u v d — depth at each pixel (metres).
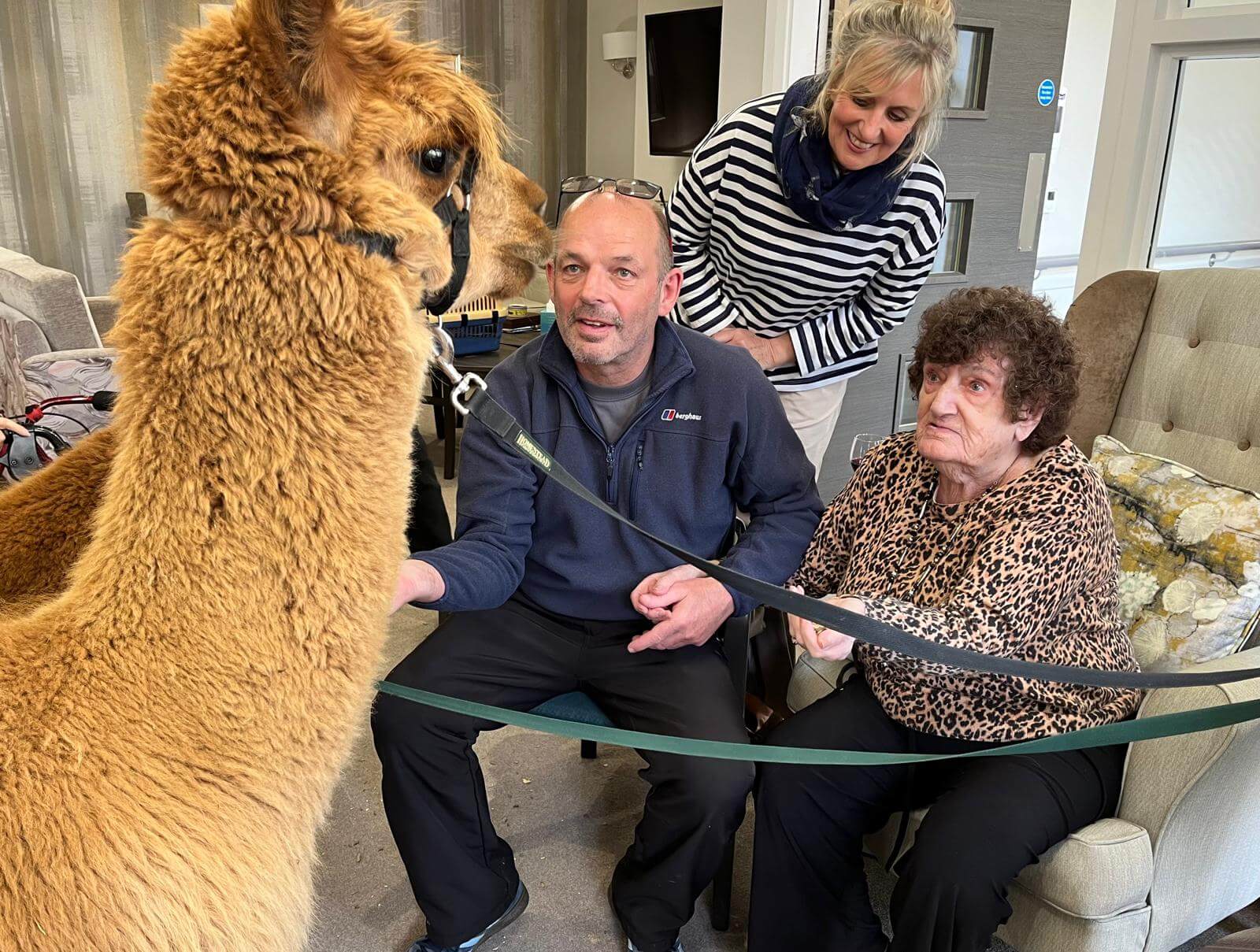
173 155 0.77
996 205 3.85
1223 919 1.58
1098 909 1.28
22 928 0.70
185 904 0.75
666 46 5.21
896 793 1.53
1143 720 1.19
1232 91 2.43
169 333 0.77
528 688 1.68
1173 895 1.36
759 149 1.99
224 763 0.79
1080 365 1.43
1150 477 1.77
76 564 0.90
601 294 1.45
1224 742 1.25
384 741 1.56
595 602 1.69
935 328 1.45
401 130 0.86
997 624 1.36
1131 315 1.99
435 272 0.89
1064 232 6.22
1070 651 1.42
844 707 1.57
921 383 1.52
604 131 6.32
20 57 4.64
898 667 1.43
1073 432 2.04
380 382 0.81
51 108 4.76
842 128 1.77
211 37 0.77
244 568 0.77
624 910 1.65
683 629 1.55
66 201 4.90
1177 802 1.29
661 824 1.55
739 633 1.70
